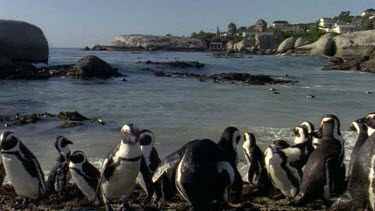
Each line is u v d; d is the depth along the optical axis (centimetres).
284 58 7588
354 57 7650
